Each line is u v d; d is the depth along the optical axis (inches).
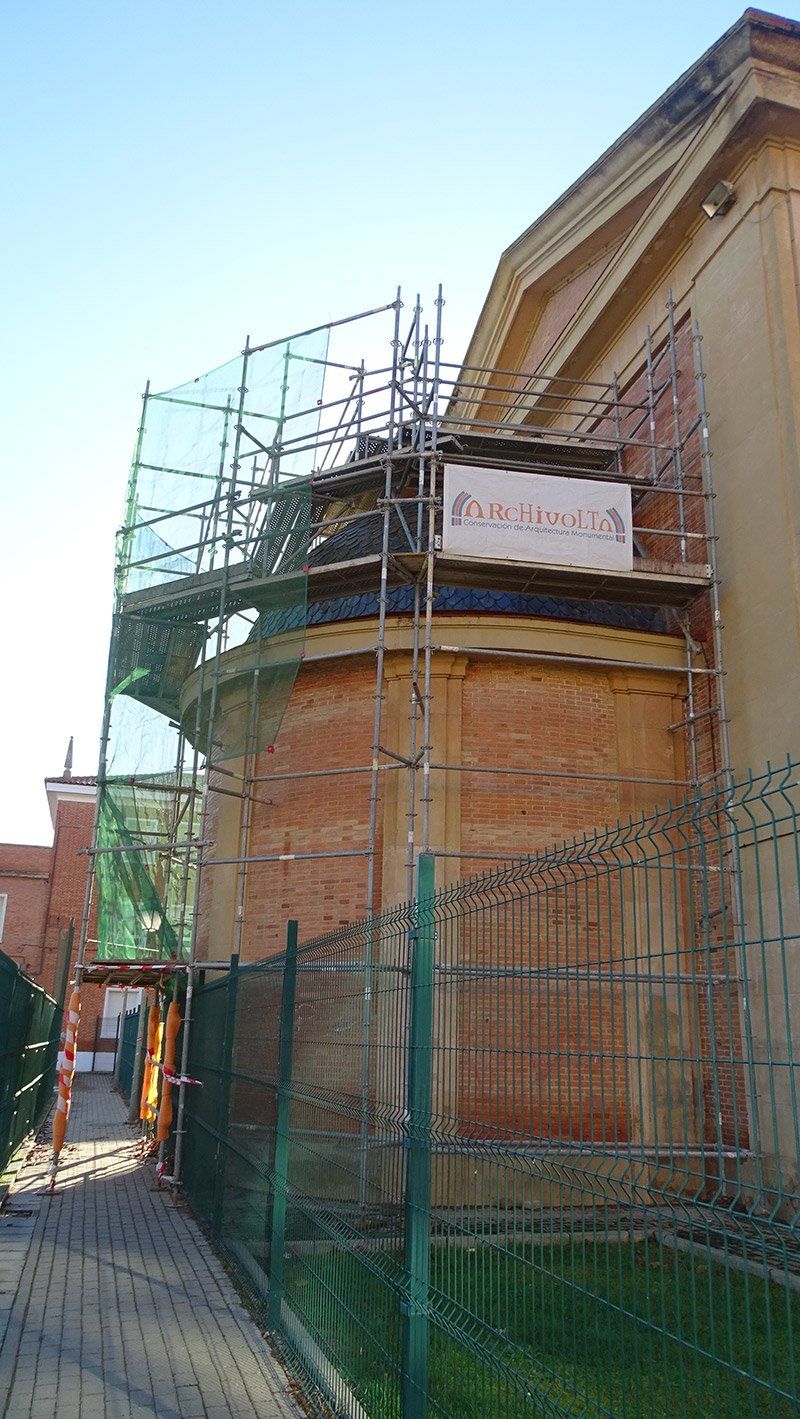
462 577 490.0
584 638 496.1
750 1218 93.8
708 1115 383.9
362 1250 199.0
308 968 264.2
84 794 1325.0
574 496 477.1
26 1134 597.9
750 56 480.7
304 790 501.7
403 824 468.1
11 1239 370.0
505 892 159.5
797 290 474.3
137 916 529.3
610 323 620.7
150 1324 272.8
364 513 502.0
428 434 559.8
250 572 536.7
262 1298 281.1
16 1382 229.5
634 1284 109.3
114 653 580.7
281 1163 273.9
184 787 605.3
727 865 430.0
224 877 526.3
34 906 1301.7
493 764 479.2
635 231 573.6
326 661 508.4
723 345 510.6
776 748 440.1
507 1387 134.1
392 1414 175.3
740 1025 392.2
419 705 481.4
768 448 468.1
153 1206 443.8
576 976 135.3
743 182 503.8
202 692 530.9
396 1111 189.0
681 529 504.4
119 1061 1111.0
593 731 492.4
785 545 449.4
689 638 498.9
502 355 791.7
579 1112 130.4
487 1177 149.3
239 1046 358.0
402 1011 191.5
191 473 605.6
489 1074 154.4
